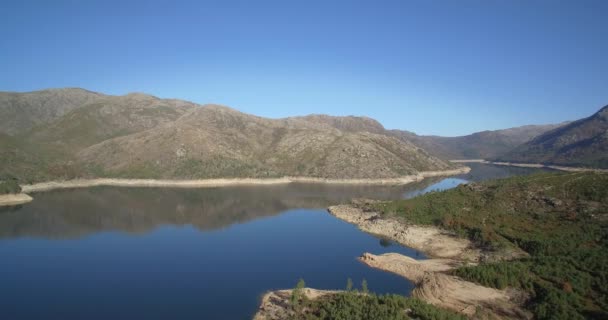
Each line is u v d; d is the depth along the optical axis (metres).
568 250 65.94
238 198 152.25
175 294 57.66
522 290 52.94
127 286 61.03
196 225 106.19
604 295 49.31
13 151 185.25
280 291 57.84
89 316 50.50
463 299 52.66
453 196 103.19
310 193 167.00
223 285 61.12
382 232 93.88
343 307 47.03
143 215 118.44
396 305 46.84
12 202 133.50
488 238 76.56
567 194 89.25
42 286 61.25
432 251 78.25
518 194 94.31
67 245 85.81
